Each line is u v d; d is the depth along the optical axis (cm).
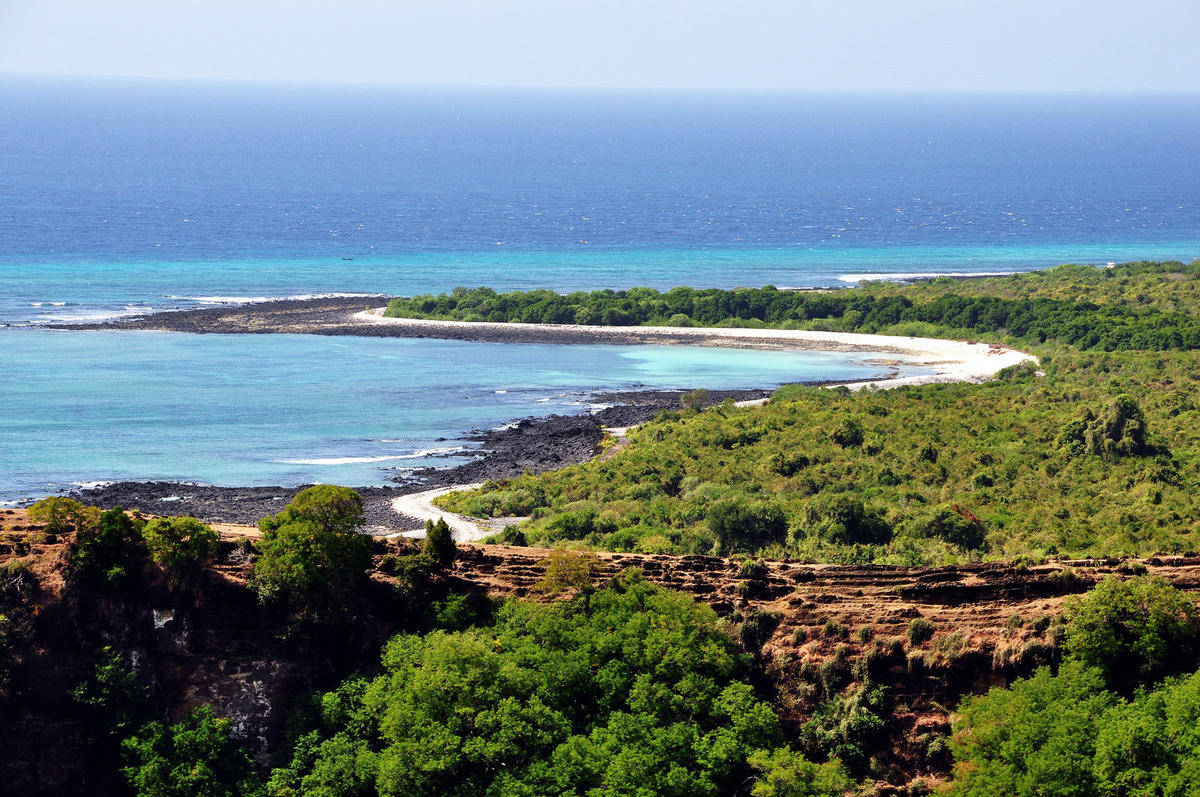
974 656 11931
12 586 11800
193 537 12500
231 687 12338
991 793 10406
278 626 12556
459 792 11075
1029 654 11806
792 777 10656
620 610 12681
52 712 11625
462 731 11456
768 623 12656
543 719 11394
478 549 14362
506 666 11750
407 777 11044
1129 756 10131
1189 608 11781
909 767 11594
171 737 11575
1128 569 13138
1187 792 9719
